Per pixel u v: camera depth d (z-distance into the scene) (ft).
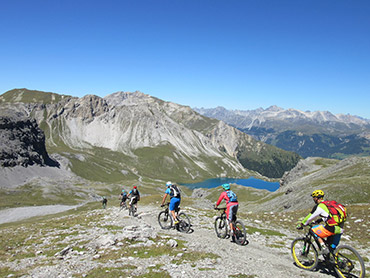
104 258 41.39
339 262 33.91
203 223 76.69
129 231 55.77
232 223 51.37
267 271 36.17
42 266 39.40
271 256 44.83
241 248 49.01
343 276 33.78
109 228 71.15
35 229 83.05
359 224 89.97
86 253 45.42
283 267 38.50
